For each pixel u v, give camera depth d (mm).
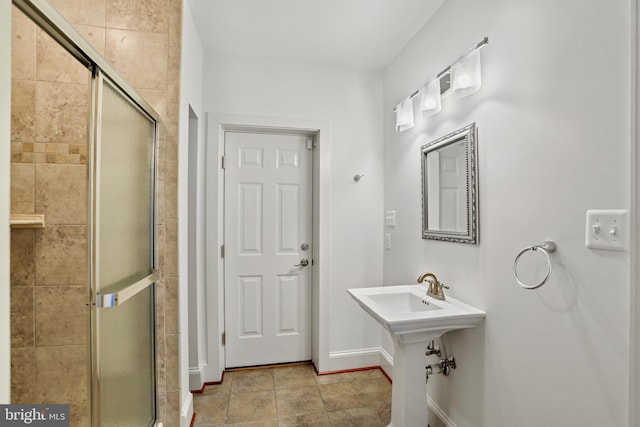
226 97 2209
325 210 2336
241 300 2389
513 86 1216
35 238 1356
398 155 2217
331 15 1807
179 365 1605
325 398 2018
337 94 2389
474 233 1420
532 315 1128
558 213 1026
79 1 1523
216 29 1939
